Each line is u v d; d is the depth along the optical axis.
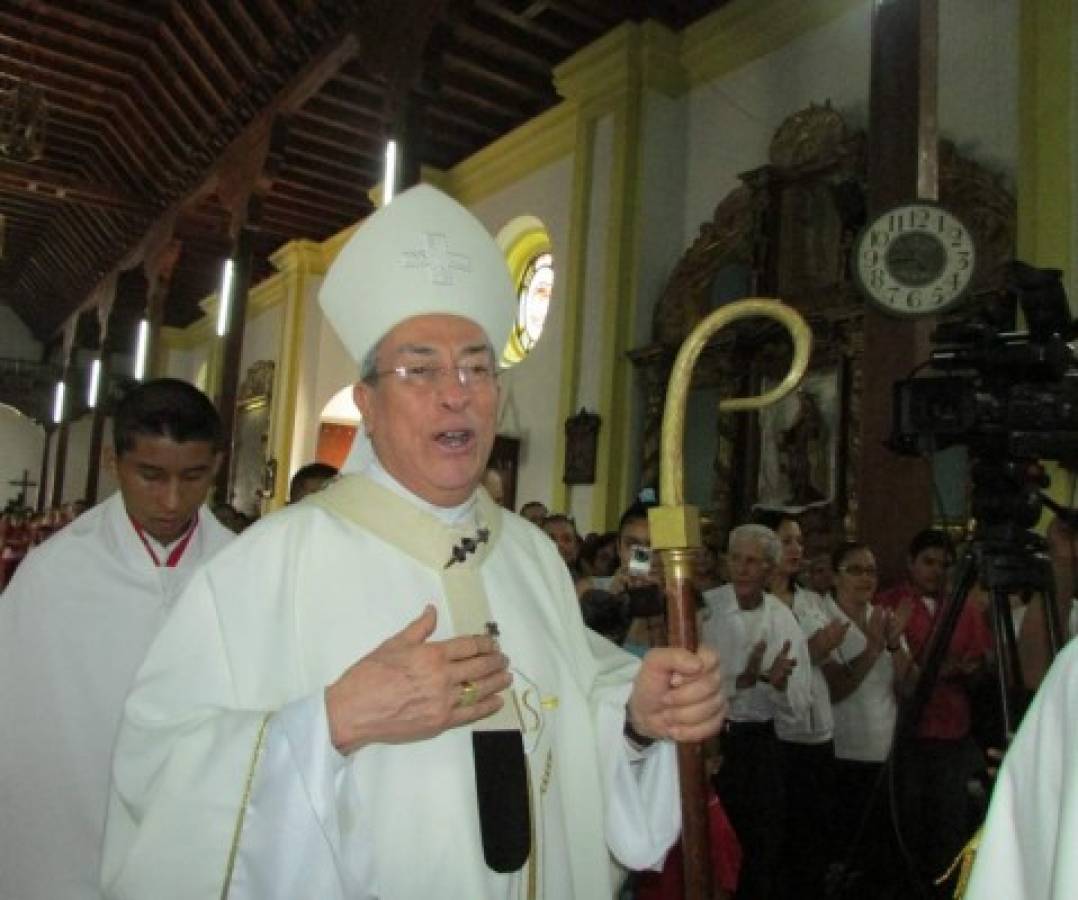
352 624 1.48
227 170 12.64
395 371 1.53
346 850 1.30
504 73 10.97
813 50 8.48
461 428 1.52
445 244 1.59
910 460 4.59
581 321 9.95
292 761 1.24
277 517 1.58
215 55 11.52
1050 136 6.16
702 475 8.66
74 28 12.48
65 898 1.97
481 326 1.58
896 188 4.88
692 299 8.91
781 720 4.03
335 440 15.60
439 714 1.22
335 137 13.16
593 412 9.64
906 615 3.88
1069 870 0.89
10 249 20.61
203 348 21.41
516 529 1.84
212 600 1.46
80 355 23.06
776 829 3.89
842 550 4.31
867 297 4.71
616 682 1.70
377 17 8.67
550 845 1.48
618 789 1.63
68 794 2.02
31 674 2.08
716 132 9.33
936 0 4.96
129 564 2.19
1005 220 6.60
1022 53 6.43
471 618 1.53
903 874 3.81
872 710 4.14
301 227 16.17
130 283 19.27
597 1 9.60
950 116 7.20
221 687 1.42
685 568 1.44
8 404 22.64
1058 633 2.52
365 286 1.59
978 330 2.50
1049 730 1.01
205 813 1.26
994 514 2.57
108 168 15.74
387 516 1.58
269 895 1.23
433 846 1.37
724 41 9.17
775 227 8.31
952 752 3.68
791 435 7.93
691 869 1.40
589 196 10.06
